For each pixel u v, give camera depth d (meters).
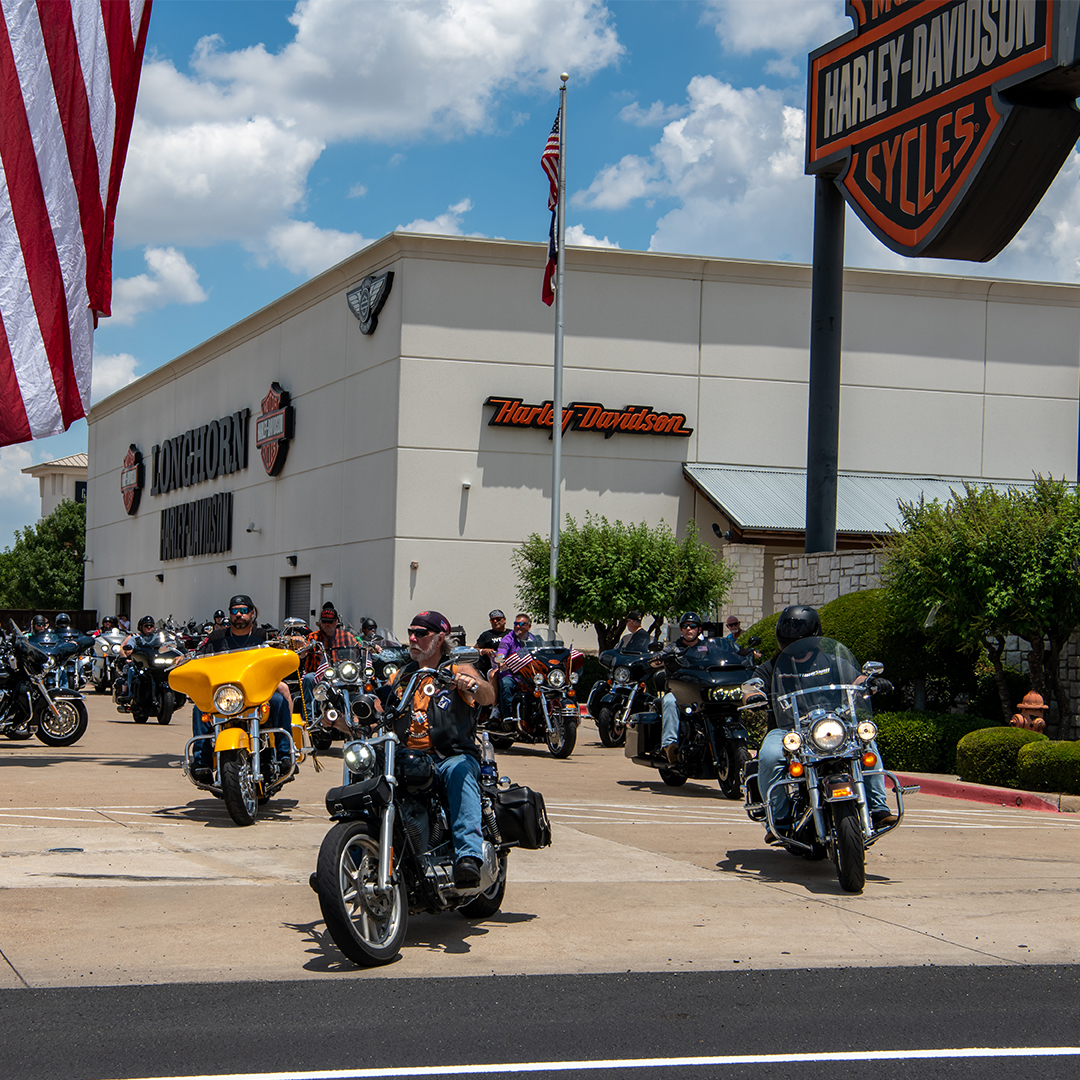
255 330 41.09
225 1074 4.42
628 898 7.60
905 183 17.20
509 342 31.70
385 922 6.15
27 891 7.42
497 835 6.78
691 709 12.63
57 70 14.40
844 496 32.38
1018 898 7.72
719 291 33.19
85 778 13.13
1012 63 15.32
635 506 32.31
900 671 16.53
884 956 6.28
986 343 35.03
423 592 30.92
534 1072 4.49
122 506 57.41
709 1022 5.13
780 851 9.36
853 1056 4.71
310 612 36.06
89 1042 4.77
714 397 33.03
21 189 14.15
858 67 18.25
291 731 11.05
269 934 6.51
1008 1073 4.53
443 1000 5.40
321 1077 4.40
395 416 31.25
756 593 30.89
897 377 34.31
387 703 6.54
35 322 14.18
